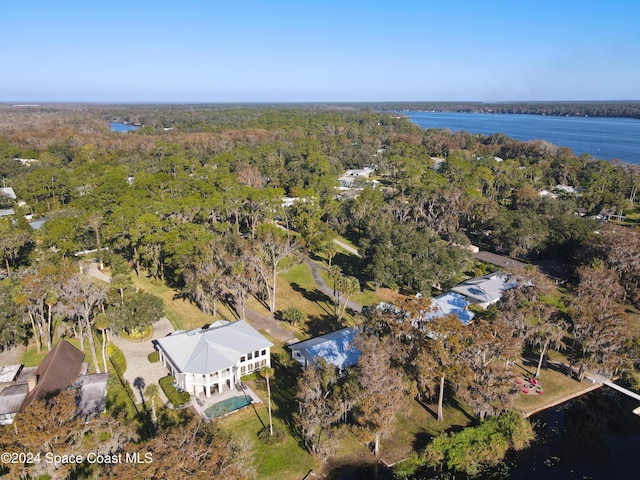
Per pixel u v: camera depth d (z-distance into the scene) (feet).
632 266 255.50
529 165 620.49
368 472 139.85
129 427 119.75
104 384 157.79
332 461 143.23
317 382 141.69
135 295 212.84
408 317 163.94
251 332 189.37
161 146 573.33
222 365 166.09
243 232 346.13
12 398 147.23
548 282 224.94
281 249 266.36
